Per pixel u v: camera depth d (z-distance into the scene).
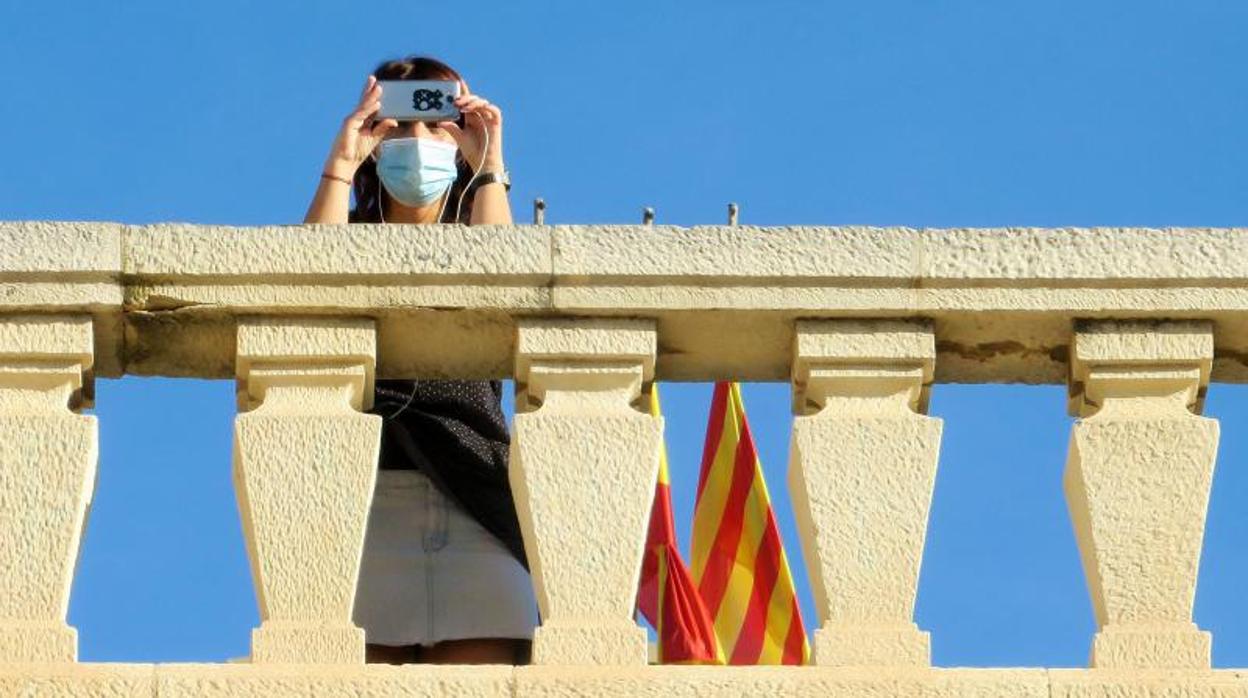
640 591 25.05
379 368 18.69
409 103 20.72
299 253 18.28
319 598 17.52
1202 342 18.36
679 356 18.70
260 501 17.73
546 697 17.00
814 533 17.72
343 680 17.00
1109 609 17.59
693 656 24.22
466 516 19.31
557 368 18.28
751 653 25.89
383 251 18.33
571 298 18.33
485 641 19.06
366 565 19.16
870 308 18.34
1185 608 17.58
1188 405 18.36
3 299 18.08
